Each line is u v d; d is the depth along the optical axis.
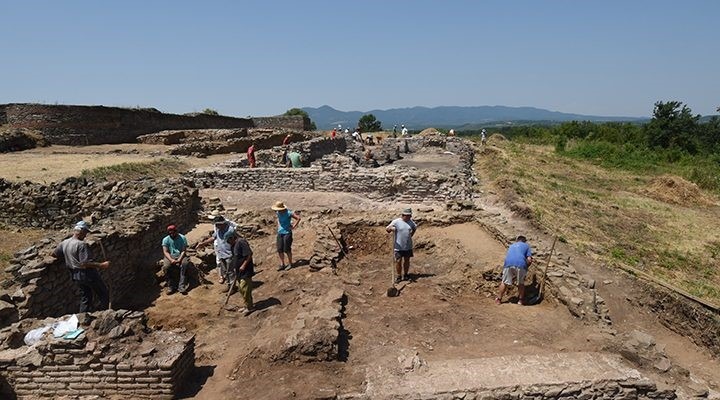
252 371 7.44
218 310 10.19
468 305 10.53
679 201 22.23
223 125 48.00
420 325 9.38
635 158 33.38
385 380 7.12
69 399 6.59
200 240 13.17
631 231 16.75
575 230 15.73
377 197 18.86
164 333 7.31
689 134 40.06
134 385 6.62
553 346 8.67
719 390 8.74
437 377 7.21
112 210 14.26
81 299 9.14
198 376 7.44
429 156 34.50
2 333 7.10
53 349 6.61
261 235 14.72
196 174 19.50
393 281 10.96
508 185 20.48
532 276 11.26
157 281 11.62
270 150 25.41
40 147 27.83
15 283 8.84
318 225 14.79
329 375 7.29
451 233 14.62
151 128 36.56
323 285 10.77
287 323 8.95
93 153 25.17
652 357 8.00
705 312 10.94
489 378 7.16
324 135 45.62
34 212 14.52
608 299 11.28
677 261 14.37
